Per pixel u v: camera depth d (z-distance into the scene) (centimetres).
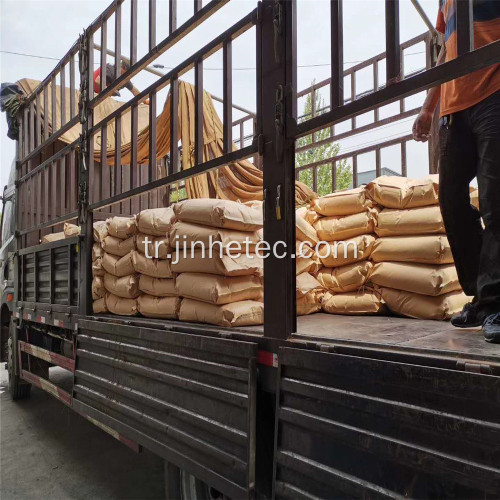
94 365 263
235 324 199
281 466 143
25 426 407
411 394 114
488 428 98
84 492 283
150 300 253
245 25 177
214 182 428
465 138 168
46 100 412
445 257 232
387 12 130
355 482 121
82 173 315
